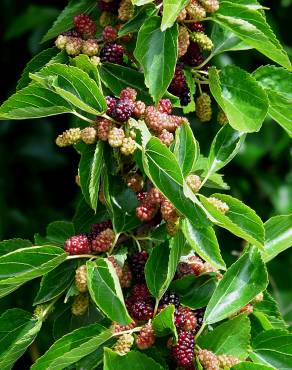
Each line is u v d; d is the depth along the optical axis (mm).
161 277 1009
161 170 973
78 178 1071
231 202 1013
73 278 1029
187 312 1013
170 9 972
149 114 1003
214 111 1216
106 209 1079
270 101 1062
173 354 1000
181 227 992
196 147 1000
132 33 1052
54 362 971
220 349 1002
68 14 1070
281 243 1062
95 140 1005
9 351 1021
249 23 1013
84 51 1032
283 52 1018
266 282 1016
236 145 1043
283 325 1068
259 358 1022
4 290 1005
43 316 1030
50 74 991
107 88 1051
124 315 965
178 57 1052
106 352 973
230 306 1013
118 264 1014
